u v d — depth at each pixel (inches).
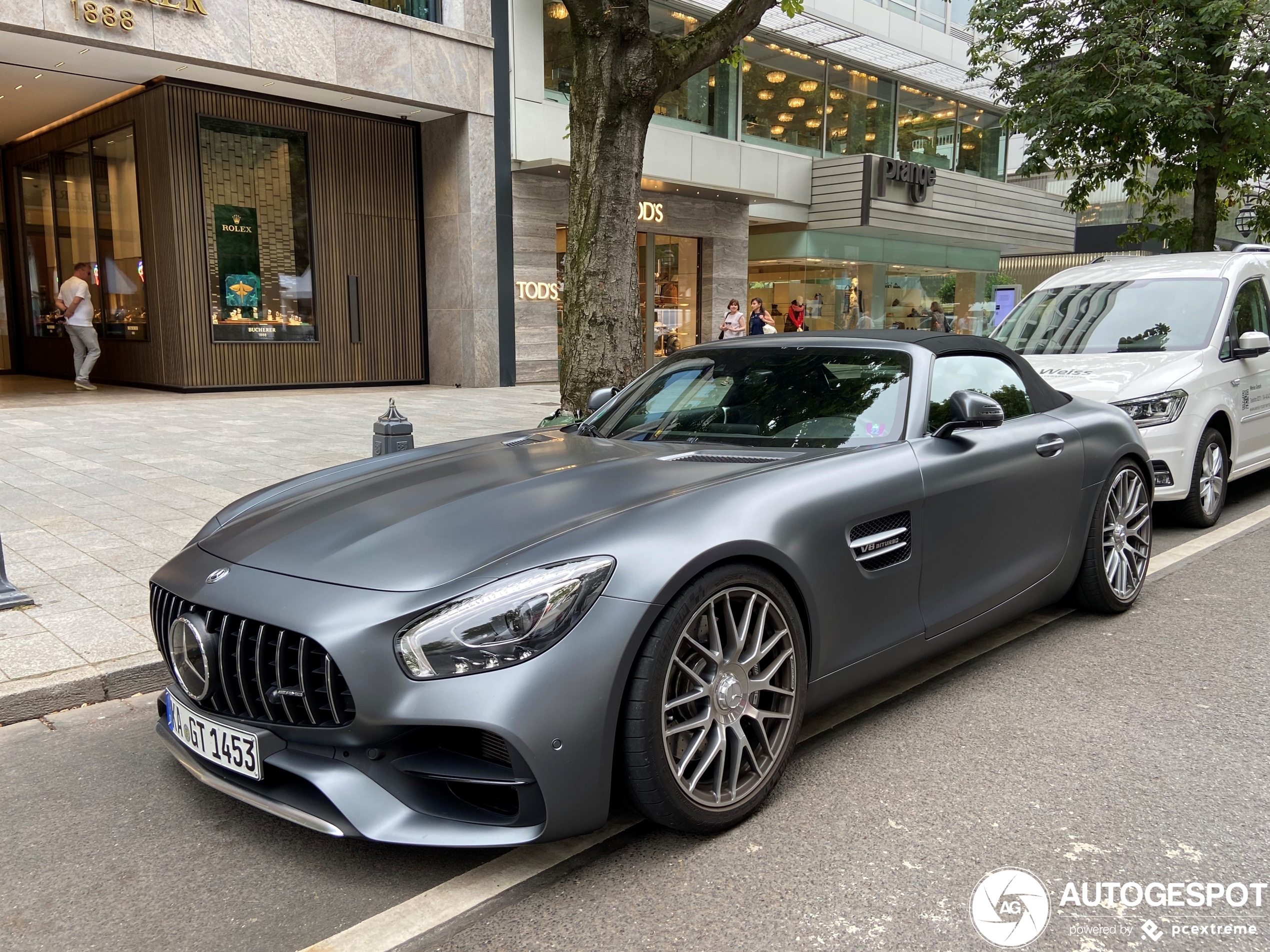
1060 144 530.0
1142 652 156.4
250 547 106.7
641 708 91.0
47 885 93.4
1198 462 235.8
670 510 99.7
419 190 649.6
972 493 132.0
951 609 130.8
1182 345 248.2
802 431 133.0
